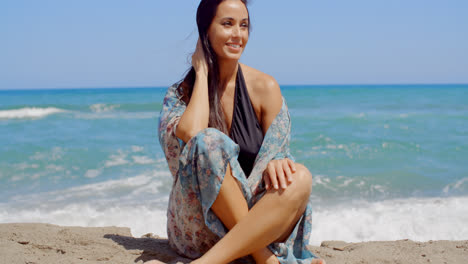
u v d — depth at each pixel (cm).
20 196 657
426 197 663
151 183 743
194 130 218
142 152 1109
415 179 798
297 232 228
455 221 525
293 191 206
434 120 2066
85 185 730
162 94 5544
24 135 1487
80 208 586
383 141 1332
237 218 210
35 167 891
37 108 2573
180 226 233
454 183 765
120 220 531
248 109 242
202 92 233
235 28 238
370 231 496
